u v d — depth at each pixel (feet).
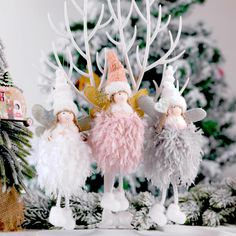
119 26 2.97
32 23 3.71
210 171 3.73
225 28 3.90
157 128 2.61
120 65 2.70
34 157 3.41
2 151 2.76
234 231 2.97
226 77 3.85
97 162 2.56
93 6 3.79
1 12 3.68
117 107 2.59
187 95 3.79
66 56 3.71
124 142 2.49
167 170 2.54
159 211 2.68
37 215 3.04
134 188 3.65
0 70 2.95
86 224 3.11
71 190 2.51
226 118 3.80
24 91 3.63
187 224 3.25
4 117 2.82
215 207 3.23
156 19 3.82
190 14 3.89
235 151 3.77
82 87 3.65
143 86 3.74
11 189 2.80
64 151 2.42
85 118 2.71
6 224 2.83
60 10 3.76
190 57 3.84
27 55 3.67
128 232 2.73
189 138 2.54
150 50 3.79
